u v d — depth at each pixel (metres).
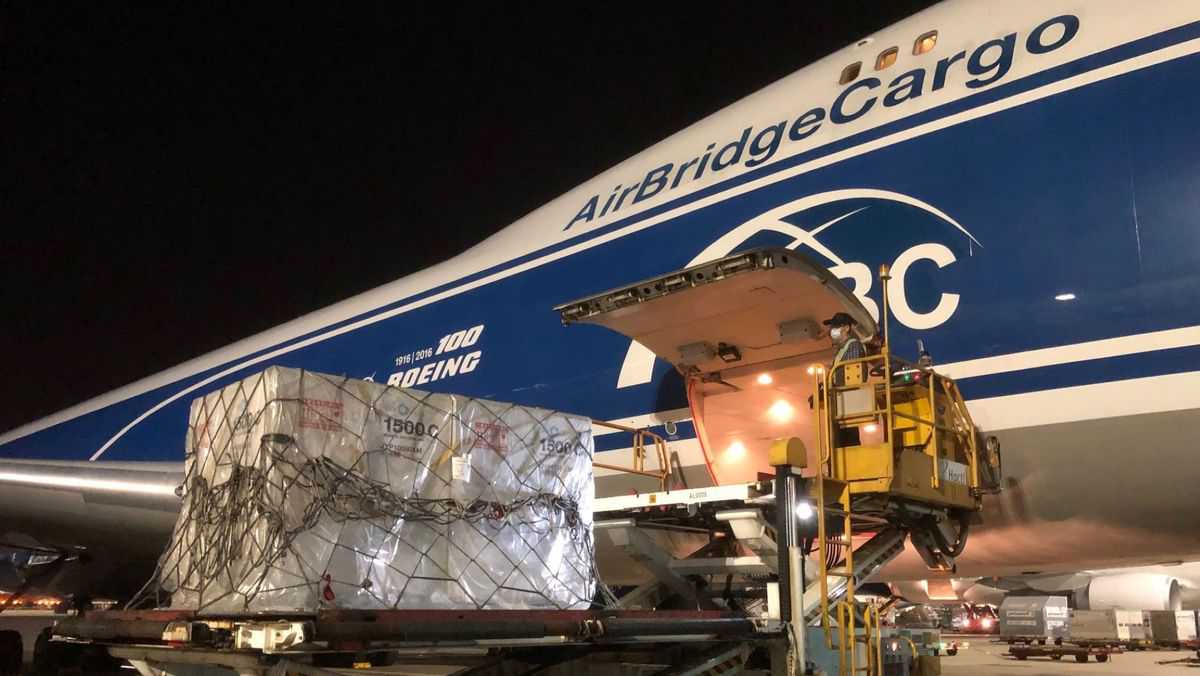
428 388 10.95
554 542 5.20
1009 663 16.66
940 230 6.99
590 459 5.59
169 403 16.50
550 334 9.87
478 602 4.72
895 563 7.68
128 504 11.50
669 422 8.37
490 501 4.96
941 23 8.10
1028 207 6.61
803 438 7.80
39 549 13.53
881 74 8.21
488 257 11.65
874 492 5.79
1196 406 5.60
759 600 7.19
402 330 12.15
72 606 15.73
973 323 6.62
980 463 6.48
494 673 5.44
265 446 4.31
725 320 7.00
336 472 4.42
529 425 5.27
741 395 7.87
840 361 6.32
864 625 5.96
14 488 11.87
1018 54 7.20
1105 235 6.21
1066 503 6.29
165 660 4.61
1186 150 6.04
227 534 4.47
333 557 4.30
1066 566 7.44
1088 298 6.16
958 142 7.19
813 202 7.86
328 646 3.81
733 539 7.32
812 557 7.17
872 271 7.23
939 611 27.34
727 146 9.18
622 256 9.45
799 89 9.00
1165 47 6.40
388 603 4.41
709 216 8.73
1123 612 18.73
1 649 13.23
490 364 10.35
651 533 7.59
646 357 8.78
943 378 6.38
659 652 5.68
